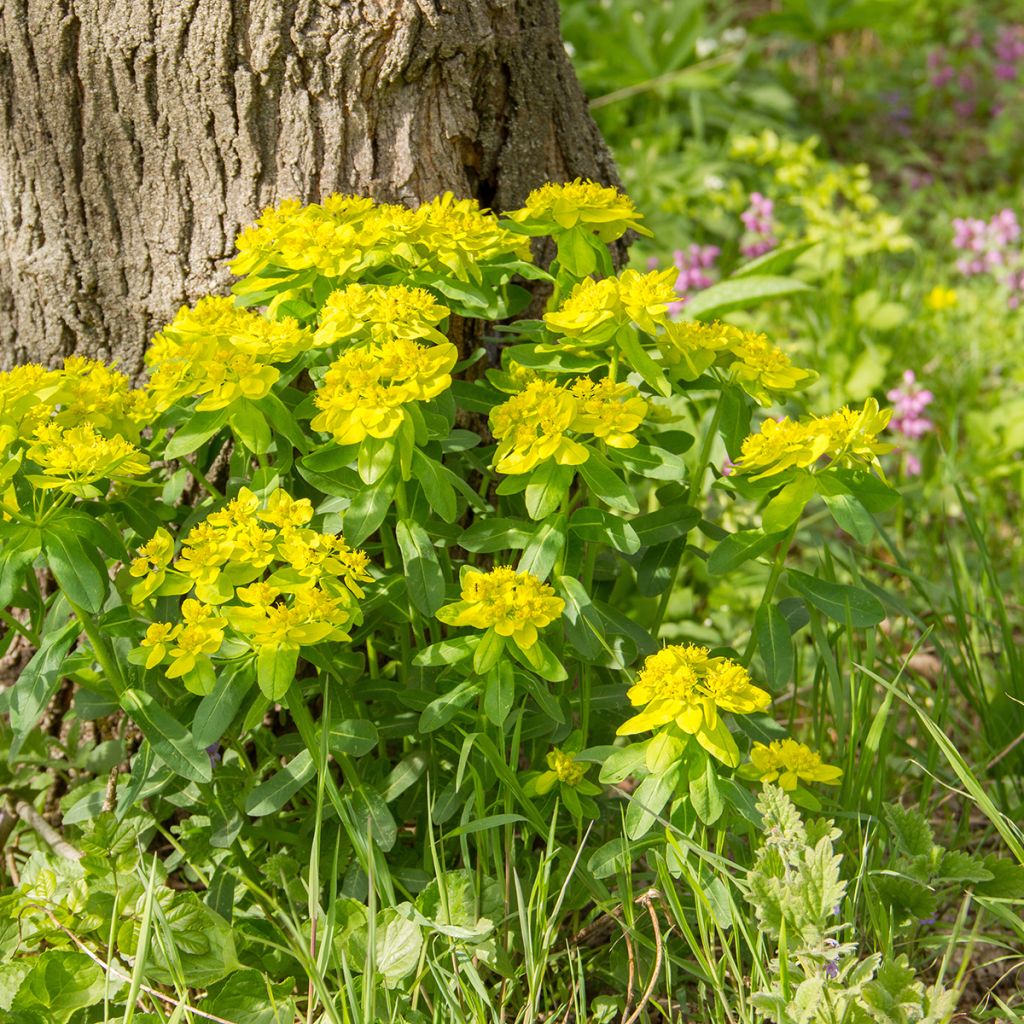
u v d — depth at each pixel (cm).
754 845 166
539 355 167
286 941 166
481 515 177
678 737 160
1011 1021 162
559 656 168
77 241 179
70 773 180
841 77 384
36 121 177
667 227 286
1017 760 183
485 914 166
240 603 165
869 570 208
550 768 167
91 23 175
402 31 173
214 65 174
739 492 166
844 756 171
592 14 367
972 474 216
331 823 168
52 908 167
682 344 165
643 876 169
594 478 162
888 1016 157
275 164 176
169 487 172
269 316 168
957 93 379
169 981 163
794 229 280
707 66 330
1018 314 253
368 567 170
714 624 199
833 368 227
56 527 162
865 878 166
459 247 167
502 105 179
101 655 163
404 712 171
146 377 181
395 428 160
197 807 169
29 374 164
